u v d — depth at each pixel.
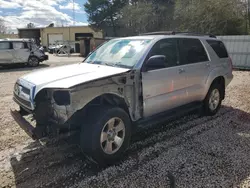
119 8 40.81
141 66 3.43
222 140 3.92
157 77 3.63
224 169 3.05
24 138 4.00
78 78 2.98
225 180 2.82
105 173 2.98
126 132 3.27
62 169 3.07
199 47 4.70
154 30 31.39
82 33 38.78
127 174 2.96
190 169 3.05
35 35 41.94
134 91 3.34
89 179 2.86
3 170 3.04
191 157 3.35
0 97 6.86
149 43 3.75
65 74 3.25
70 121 2.87
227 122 4.77
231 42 14.30
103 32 41.00
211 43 5.07
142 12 32.00
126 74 3.21
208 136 4.08
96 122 2.94
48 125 2.91
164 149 3.60
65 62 17.86
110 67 3.53
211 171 3.00
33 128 2.90
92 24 42.88
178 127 4.48
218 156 3.38
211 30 18.98
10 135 4.11
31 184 2.76
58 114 2.83
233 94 7.28
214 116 5.15
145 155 3.42
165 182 2.79
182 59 4.21
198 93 4.60
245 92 7.55
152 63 3.41
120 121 3.18
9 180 2.83
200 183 2.76
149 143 3.80
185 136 4.07
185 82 4.21
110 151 3.13
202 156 3.38
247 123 4.73
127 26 37.16
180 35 4.36
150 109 3.63
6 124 4.63
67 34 38.72
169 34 4.34
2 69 13.65
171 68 3.90
